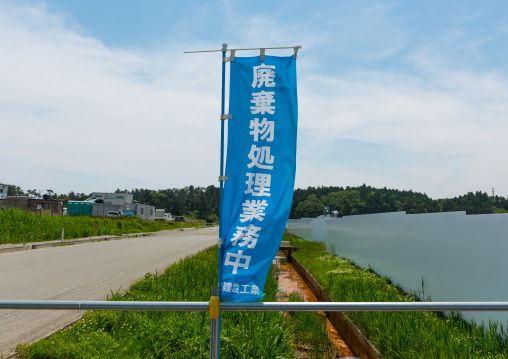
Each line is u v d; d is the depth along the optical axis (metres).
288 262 21.86
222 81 3.81
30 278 11.20
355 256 15.13
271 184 3.63
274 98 3.72
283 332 5.39
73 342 4.98
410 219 9.44
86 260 15.90
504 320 5.68
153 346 4.83
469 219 6.81
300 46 3.75
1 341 5.72
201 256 17.14
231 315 5.84
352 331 6.90
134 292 8.35
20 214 23.50
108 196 62.53
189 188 179.00
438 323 6.04
